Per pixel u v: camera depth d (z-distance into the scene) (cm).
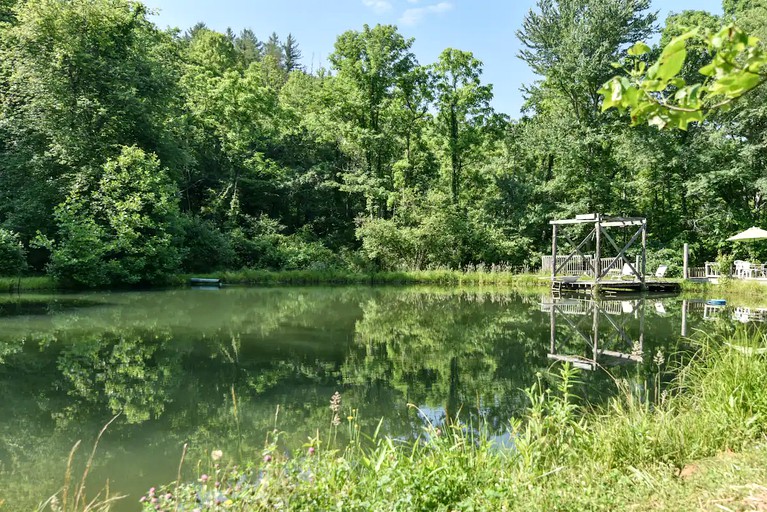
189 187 3425
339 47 3525
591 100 3056
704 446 382
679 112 196
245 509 301
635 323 1340
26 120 2319
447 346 1062
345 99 3534
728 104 192
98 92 2378
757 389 439
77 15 2306
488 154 3712
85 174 2253
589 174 3056
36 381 774
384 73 3512
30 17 2247
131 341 1077
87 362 892
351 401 688
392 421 608
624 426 422
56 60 2286
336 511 293
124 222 2206
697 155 2794
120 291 2128
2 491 431
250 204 3572
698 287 2319
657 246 2997
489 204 3338
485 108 3359
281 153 3891
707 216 2884
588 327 1294
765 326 1189
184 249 2511
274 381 788
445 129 3403
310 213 3775
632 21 2845
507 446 499
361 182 3462
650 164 2909
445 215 3062
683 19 2922
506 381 787
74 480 455
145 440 549
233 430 580
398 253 3089
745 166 2702
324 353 989
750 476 303
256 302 1827
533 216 3166
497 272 2852
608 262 2630
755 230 2253
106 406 664
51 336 1118
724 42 173
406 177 3572
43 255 2295
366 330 1252
